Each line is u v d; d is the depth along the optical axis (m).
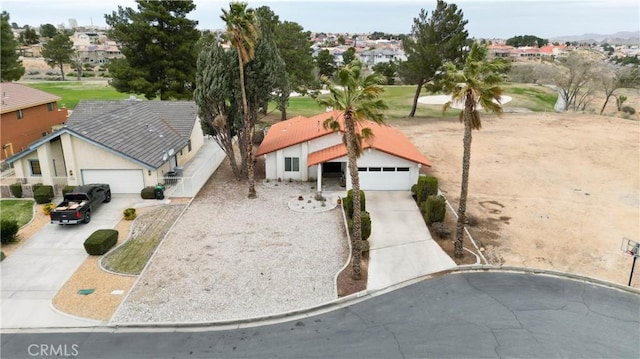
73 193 27.09
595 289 20.08
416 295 19.62
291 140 35.03
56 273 21.16
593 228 26.48
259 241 24.66
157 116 41.00
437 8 54.16
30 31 178.38
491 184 34.09
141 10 53.56
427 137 48.72
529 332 17.02
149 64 54.47
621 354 15.86
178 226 26.48
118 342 16.61
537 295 19.55
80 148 30.28
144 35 52.19
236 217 27.91
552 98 81.44
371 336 16.89
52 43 117.00
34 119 42.53
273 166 35.00
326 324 17.69
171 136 37.75
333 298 19.39
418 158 32.03
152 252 23.31
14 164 31.23
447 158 40.88
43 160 30.31
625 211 29.05
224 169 38.50
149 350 16.17
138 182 31.30
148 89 52.25
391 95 80.94
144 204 29.77
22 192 30.67
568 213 28.66
